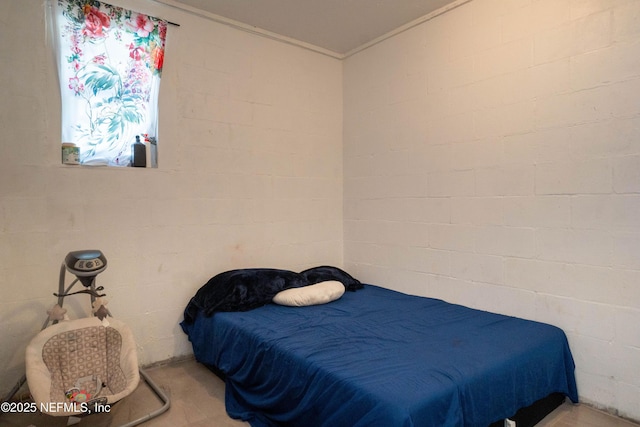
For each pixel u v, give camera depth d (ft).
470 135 9.14
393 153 11.00
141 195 9.02
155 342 9.32
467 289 9.29
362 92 11.89
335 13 9.86
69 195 8.17
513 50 8.33
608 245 7.09
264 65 10.88
